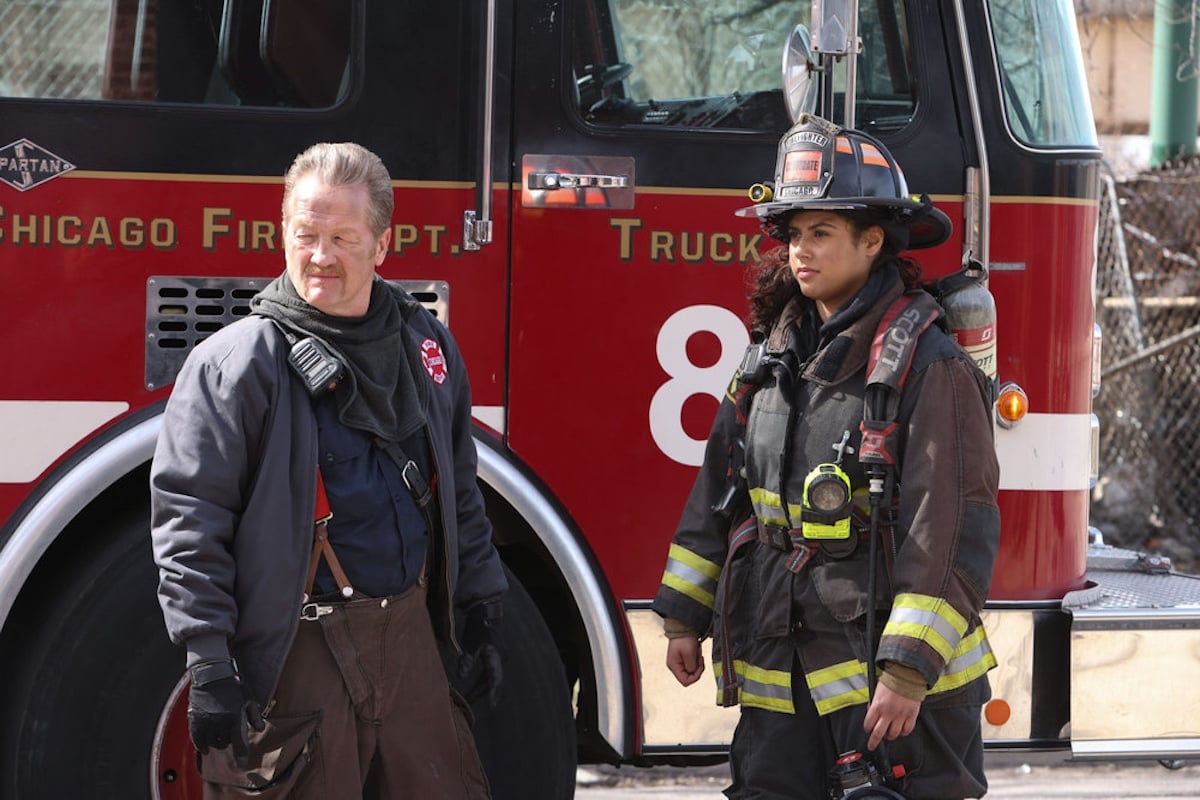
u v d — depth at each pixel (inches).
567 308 444.8
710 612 388.8
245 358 322.0
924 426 342.6
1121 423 1088.2
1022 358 462.0
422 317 359.9
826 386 353.7
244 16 433.1
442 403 350.6
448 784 341.7
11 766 413.7
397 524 335.3
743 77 456.8
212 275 427.5
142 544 417.1
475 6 438.9
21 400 418.3
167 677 415.5
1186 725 463.2
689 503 392.2
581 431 446.0
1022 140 462.6
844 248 357.4
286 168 431.5
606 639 444.8
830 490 346.9
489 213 439.8
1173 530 1068.5
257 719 318.3
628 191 447.2
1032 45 468.4
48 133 420.2
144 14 429.1
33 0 424.2
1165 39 1170.0
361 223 327.3
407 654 335.3
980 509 341.4
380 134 436.5
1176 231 1085.1
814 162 358.6
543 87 443.5
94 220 422.0
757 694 367.9
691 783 678.5
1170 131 1176.2
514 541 462.6
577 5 446.6
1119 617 460.1
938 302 368.8
